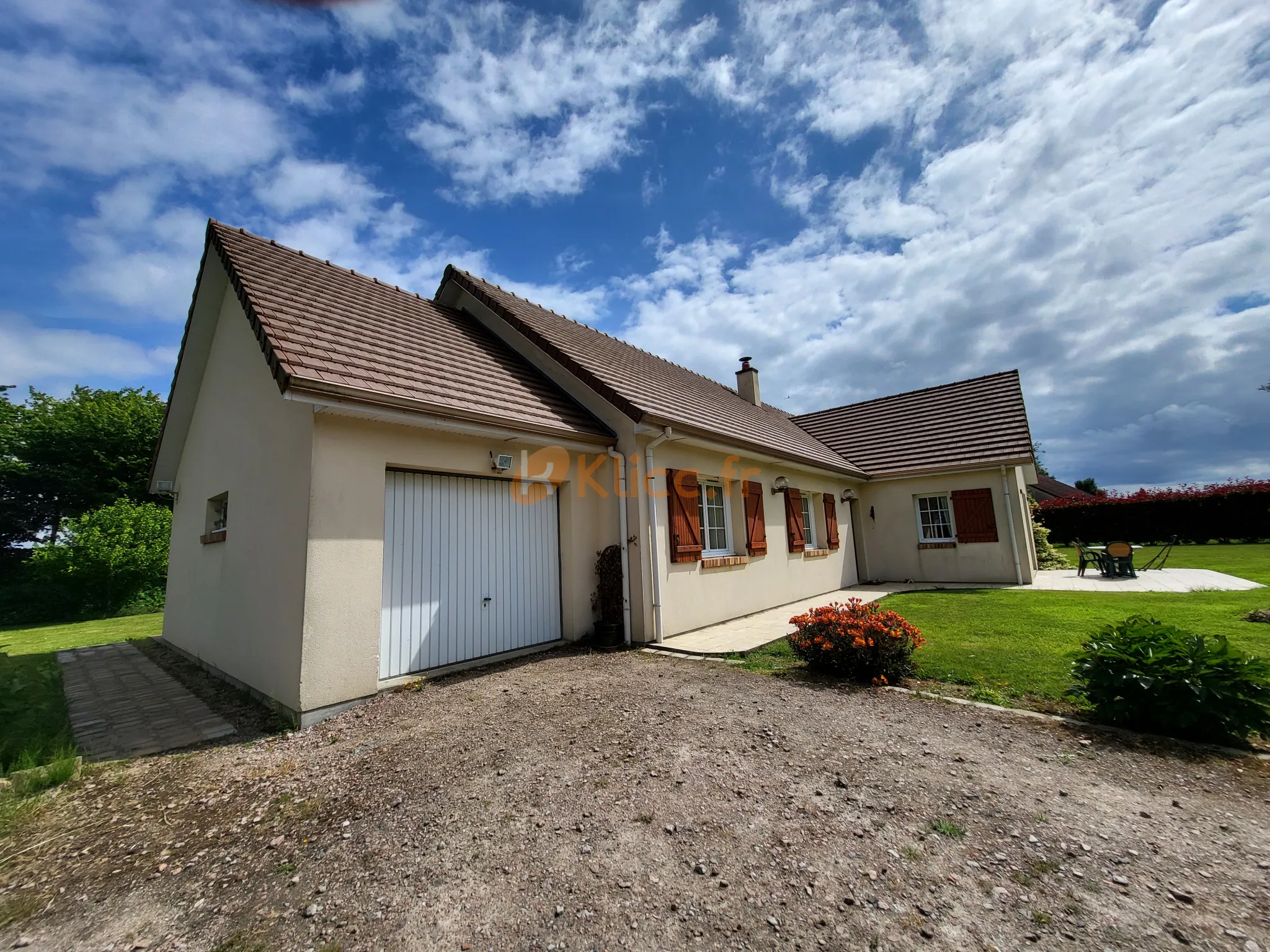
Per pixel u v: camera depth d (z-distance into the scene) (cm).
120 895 236
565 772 334
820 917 202
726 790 303
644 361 1200
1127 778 305
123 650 901
